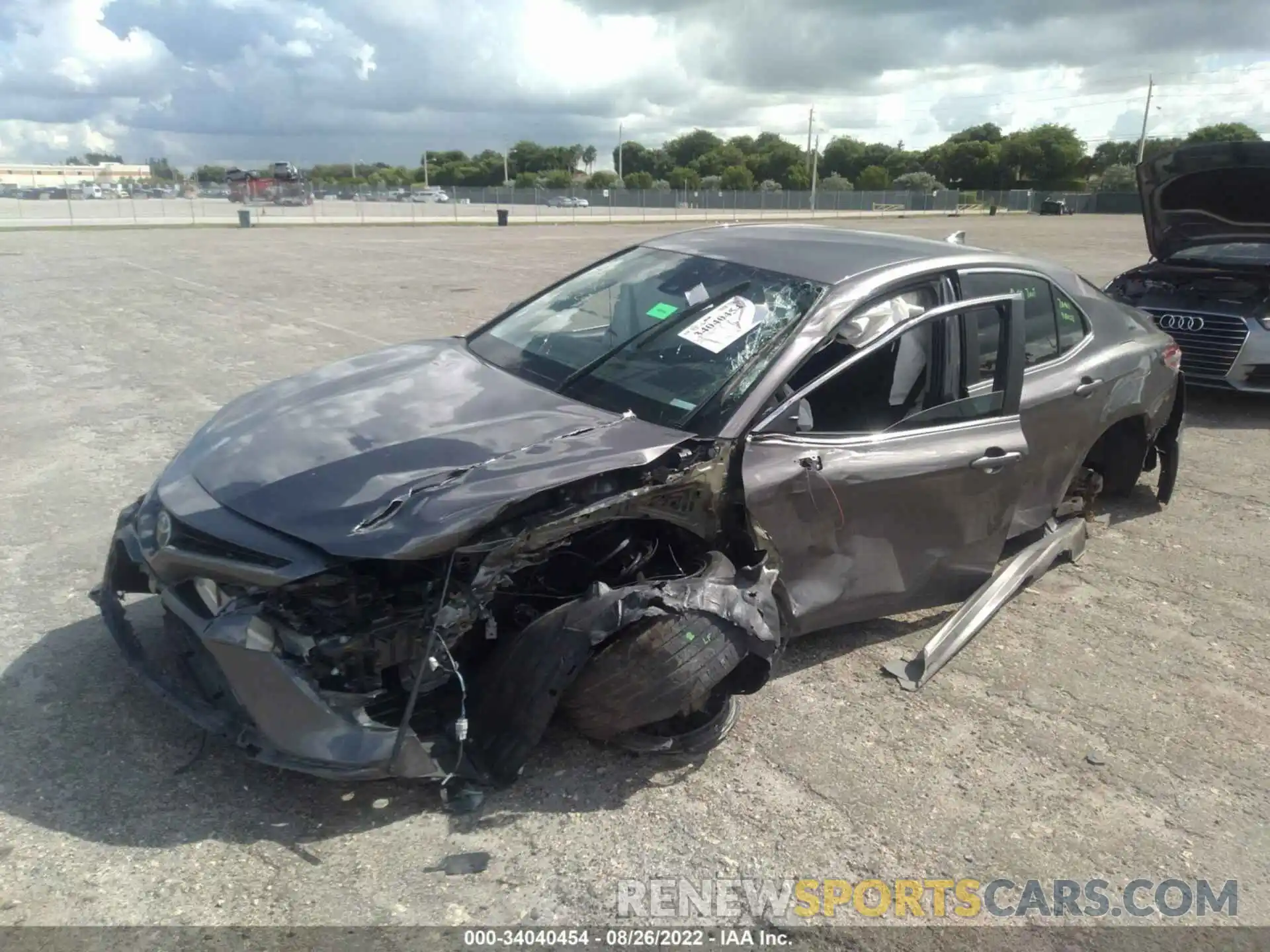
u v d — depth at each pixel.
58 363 8.92
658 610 2.78
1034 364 4.41
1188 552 5.16
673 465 3.04
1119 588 4.71
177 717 3.22
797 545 3.35
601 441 3.06
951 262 4.08
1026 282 4.43
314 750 2.59
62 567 4.36
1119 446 5.44
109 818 2.73
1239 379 7.85
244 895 2.49
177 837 2.68
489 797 2.92
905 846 2.84
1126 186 88.38
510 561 2.77
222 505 2.87
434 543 2.60
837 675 3.78
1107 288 8.92
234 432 3.34
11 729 3.11
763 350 3.45
